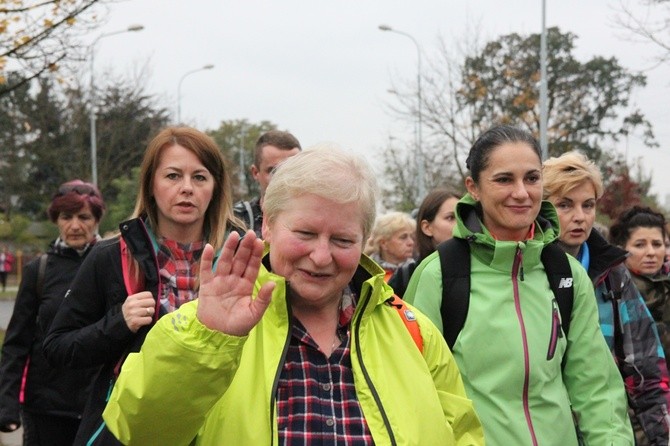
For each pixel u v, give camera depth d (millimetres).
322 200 2293
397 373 2434
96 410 3395
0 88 10570
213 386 2107
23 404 5031
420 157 27203
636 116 31938
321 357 2385
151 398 2090
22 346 5027
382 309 2551
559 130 30250
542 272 3531
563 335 3453
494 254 3438
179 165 3758
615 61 32000
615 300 3994
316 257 2283
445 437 2408
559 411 3354
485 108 27391
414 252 6832
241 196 31625
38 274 5062
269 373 2295
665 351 4879
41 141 40219
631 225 5031
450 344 3443
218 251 3816
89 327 3424
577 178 4004
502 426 3297
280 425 2266
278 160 6168
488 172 3516
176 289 3676
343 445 2264
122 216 33375
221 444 2234
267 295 2084
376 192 2408
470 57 27078
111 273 3551
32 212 53219
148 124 38156
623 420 3443
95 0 9352
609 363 3504
